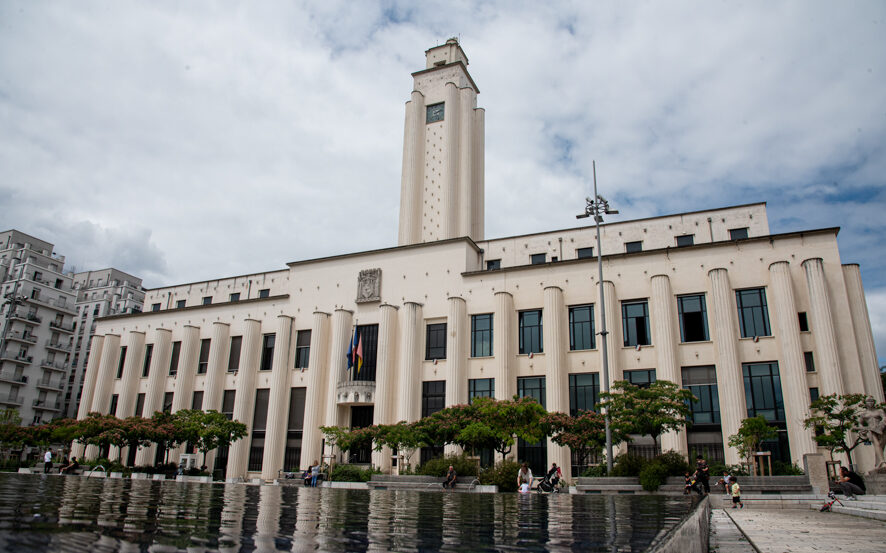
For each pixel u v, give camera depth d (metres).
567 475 39.34
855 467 33.84
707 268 41.78
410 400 46.06
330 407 48.75
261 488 24.12
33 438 52.22
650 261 43.56
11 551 3.25
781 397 37.69
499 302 45.88
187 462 48.31
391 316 49.28
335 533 5.54
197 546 4.06
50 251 103.69
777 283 38.84
